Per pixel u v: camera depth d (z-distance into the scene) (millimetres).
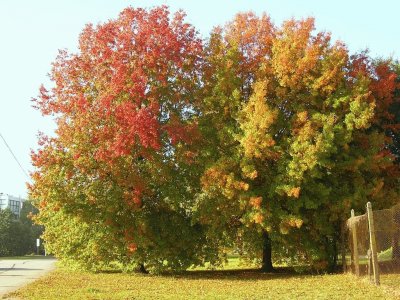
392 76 25359
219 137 24281
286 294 15031
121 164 24031
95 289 17797
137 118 22203
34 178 25266
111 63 23969
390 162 24047
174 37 24344
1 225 86000
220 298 14547
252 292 16047
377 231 18562
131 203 24125
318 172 22469
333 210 23219
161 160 24641
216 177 23094
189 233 26109
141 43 23906
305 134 22375
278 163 23250
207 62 25984
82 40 25984
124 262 26812
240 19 26359
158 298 14852
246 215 23281
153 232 25578
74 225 27688
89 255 27469
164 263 27094
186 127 23641
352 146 24625
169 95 24781
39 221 31188
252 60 25750
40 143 25297
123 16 25125
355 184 24078
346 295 13898
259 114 22109
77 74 25750
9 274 27672
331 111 24016
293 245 24938
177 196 25000
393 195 24781
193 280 21922
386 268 19203
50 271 29953
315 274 23750
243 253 28250
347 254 23062
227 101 24688
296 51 24016
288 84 23859
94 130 24016
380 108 26125
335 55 23766
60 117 25547
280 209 23578
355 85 23766
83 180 25844
